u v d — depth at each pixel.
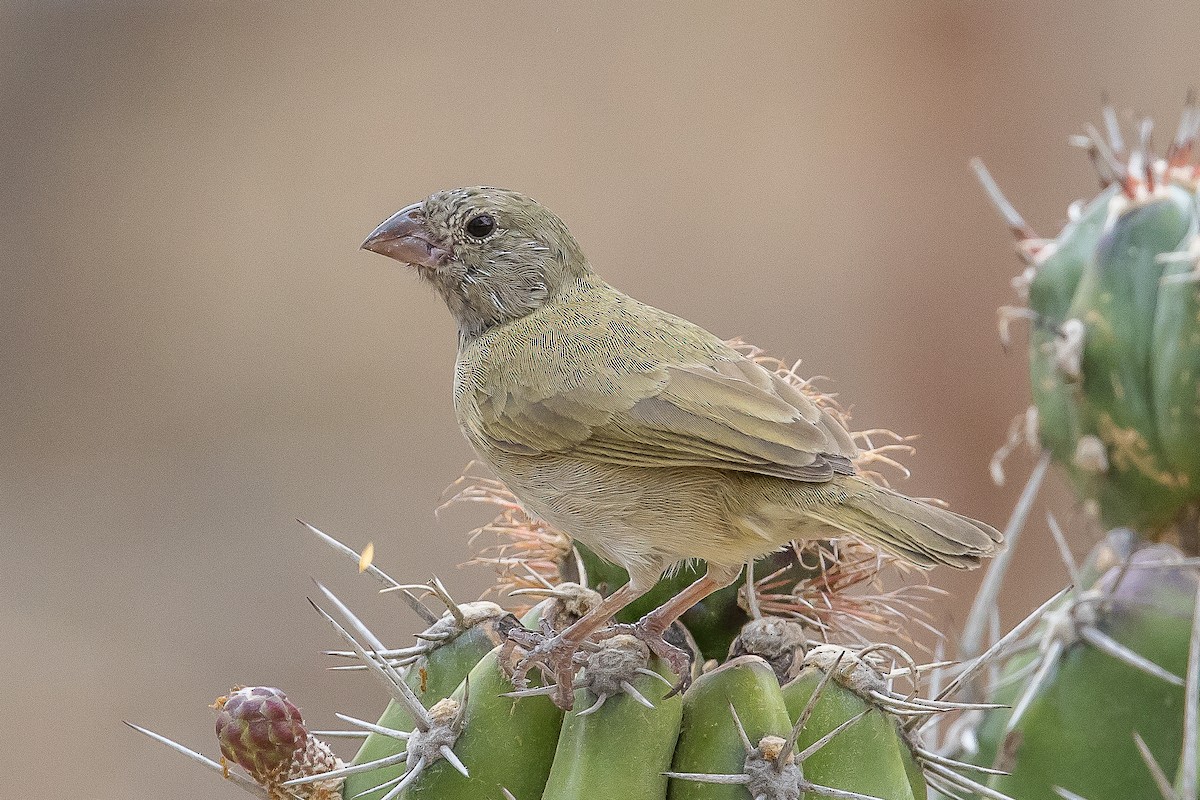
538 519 6.11
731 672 4.57
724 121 17.45
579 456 5.91
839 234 16.06
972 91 15.30
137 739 13.26
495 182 18.59
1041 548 12.70
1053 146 15.03
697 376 5.92
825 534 5.54
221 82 19.80
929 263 15.20
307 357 18.20
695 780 4.38
